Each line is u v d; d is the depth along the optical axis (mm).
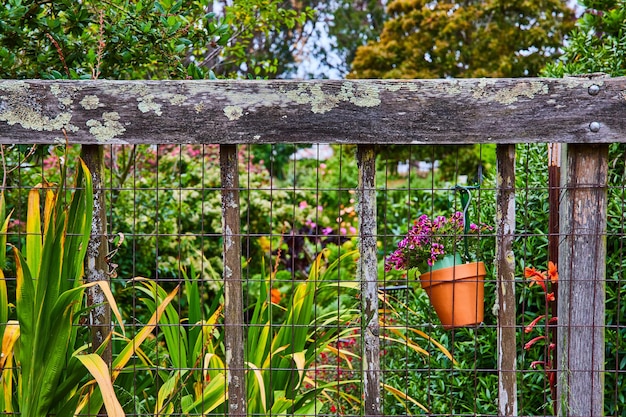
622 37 2912
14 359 2162
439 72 11727
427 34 11781
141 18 2768
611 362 2477
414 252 2293
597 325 1985
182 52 2924
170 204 4691
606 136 1931
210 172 5898
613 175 2582
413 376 2941
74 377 1976
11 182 3291
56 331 1910
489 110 1943
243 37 3957
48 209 1997
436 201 5543
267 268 6117
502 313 2006
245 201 6289
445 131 1951
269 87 1955
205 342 2393
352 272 5109
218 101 1957
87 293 2064
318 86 1950
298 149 9930
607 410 2461
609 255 2529
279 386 2488
